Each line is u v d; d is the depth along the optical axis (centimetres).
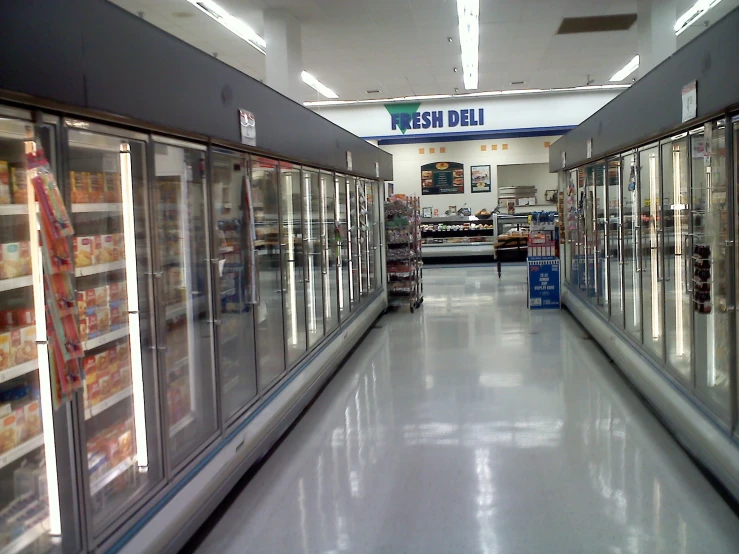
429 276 1599
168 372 362
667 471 404
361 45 1040
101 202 306
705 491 374
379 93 1448
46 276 223
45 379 244
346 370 704
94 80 246
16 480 257
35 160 226
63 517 246
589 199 845
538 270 1047
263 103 456
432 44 1048
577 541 324
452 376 658
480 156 1823
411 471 420
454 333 883
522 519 350
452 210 1823
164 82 304
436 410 548
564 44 1080
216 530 351
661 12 842
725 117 351
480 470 417
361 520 356
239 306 449
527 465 422
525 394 583
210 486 348
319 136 633
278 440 488
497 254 1477
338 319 732
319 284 661
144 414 320
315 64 1158
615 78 1368
